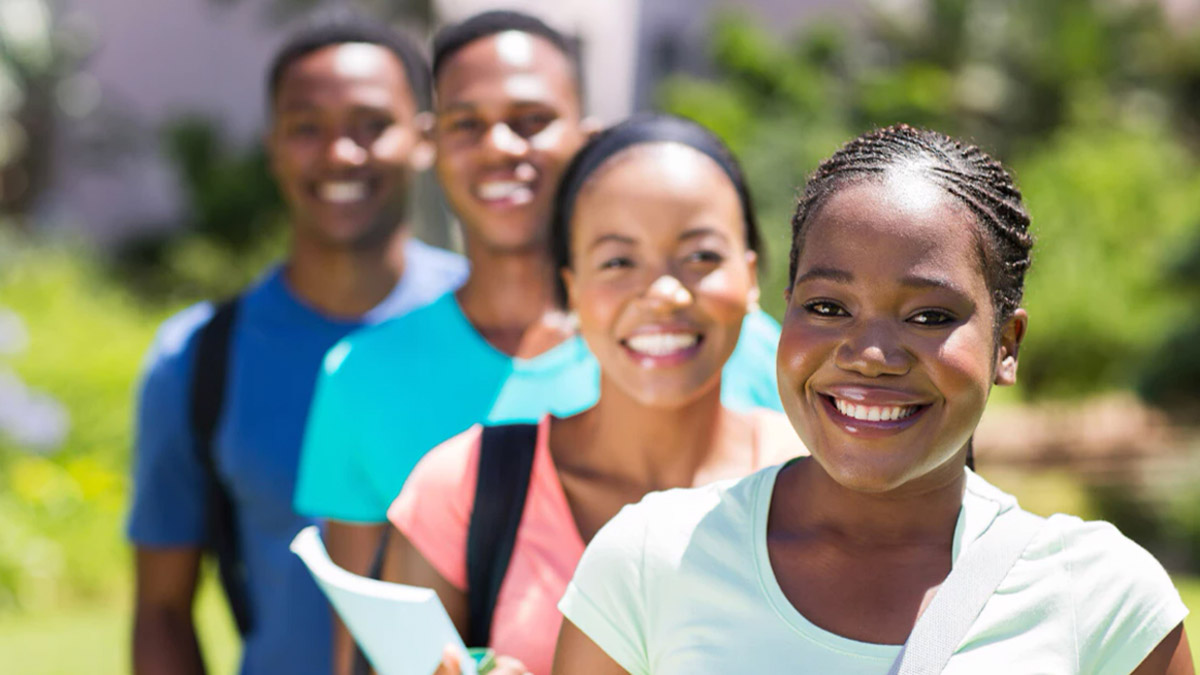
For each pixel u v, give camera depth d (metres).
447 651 2.68
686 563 2.44
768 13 28.98
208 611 9.51
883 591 2.38
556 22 4.23
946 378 2.31
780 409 3.79
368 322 4.74
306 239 4.76
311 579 4.32
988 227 2.38
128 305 21.09
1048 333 19.88
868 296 2.33
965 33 28.50
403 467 3.78
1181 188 23.31
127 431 12.72
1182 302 20.03
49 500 10.98
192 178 25.38
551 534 3.19
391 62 4.82
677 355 3.18
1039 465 17.33
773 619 2.37
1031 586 2.35
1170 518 14.85
